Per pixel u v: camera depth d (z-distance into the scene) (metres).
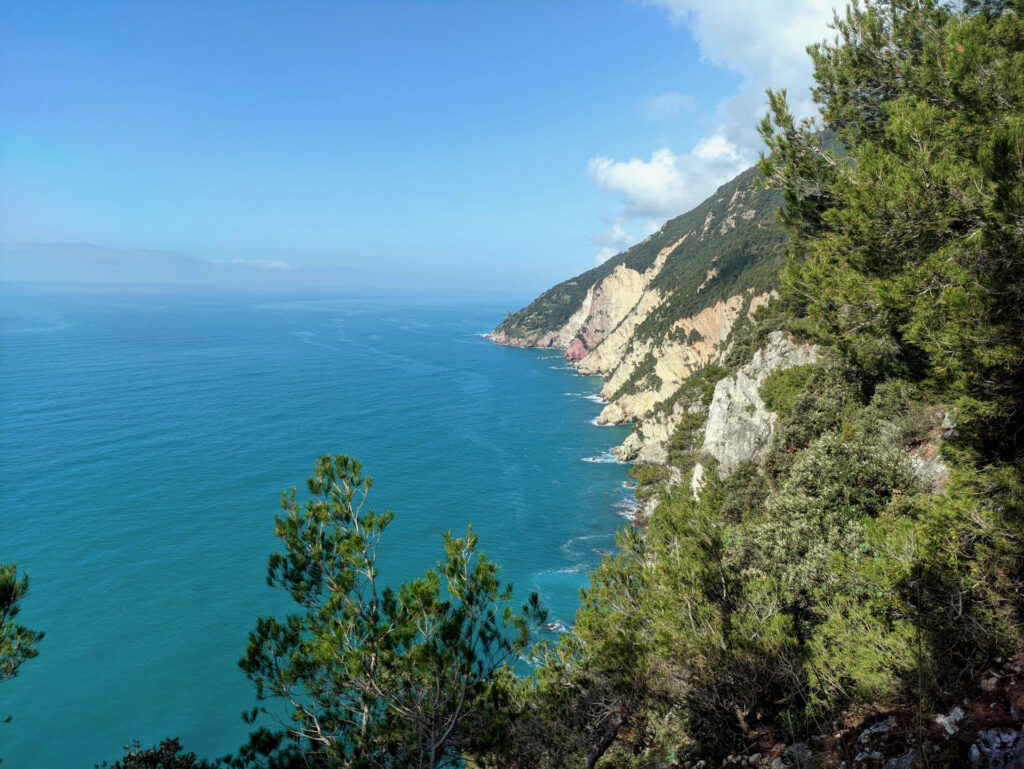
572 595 54.53
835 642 11.77
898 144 11.41
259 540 65.50
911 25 13.66
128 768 14.48
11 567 11.35
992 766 7.25
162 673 45.38
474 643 9.95
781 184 14.88
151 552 62.59
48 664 46.00
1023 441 10.30
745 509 35.81
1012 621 9.23
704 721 13.10
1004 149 8.48
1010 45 11.45
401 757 9.76
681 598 13.30
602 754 14.16
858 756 9.04
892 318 11.22
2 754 38.00
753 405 48.72
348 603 10.05
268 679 9.92
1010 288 8.73
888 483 18.61
